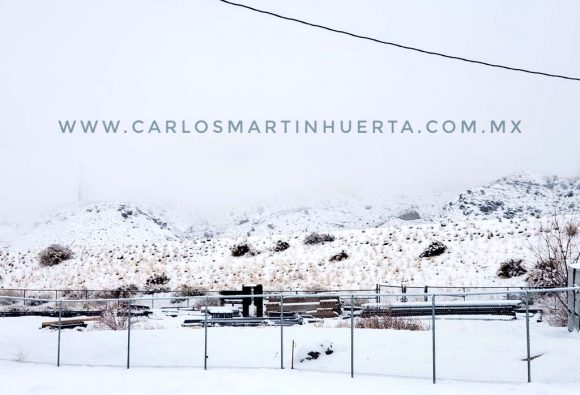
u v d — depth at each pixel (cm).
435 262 5372
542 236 5109
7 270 6875
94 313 3359
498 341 1969
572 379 1477
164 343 2145
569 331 2033
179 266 6238
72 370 1653
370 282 5084
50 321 2802
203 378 1514
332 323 2764
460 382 1455
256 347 2039
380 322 2564
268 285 5278
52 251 7000
